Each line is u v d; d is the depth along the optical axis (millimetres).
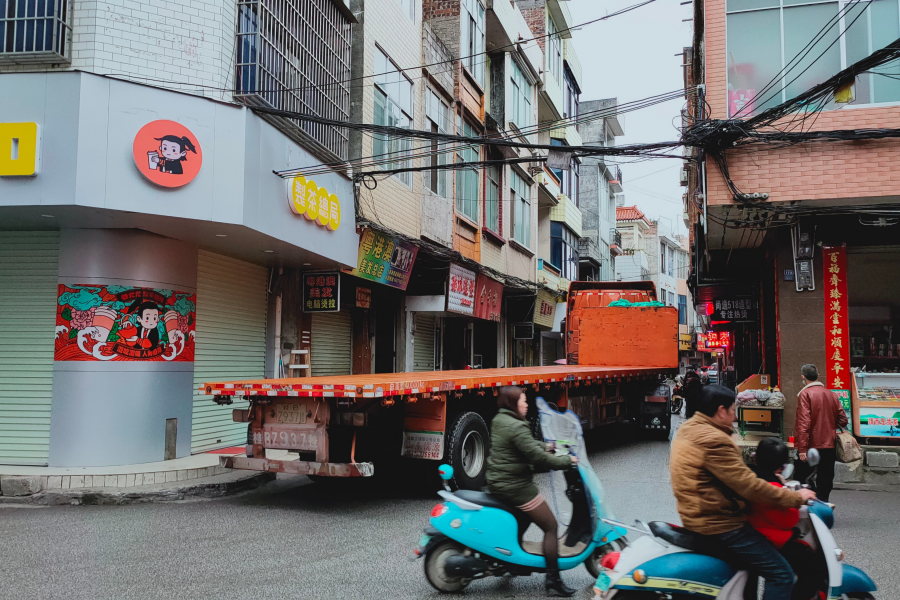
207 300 10172
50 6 8422
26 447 8680
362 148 12133
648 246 53781
